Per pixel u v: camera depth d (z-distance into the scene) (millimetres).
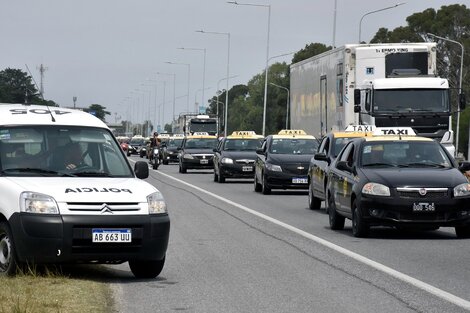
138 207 27469
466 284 27469
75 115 30812
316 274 29562
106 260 27219
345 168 43344
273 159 72688
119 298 25078
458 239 40312
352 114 80312
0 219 27875
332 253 35031
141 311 23250
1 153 29000
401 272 29938
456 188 39812
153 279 28562
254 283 27766
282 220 49625
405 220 39625
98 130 30438
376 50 79688
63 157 29312
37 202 26781
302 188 72500
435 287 26906
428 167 42375
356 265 31656
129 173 29844
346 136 57219
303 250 35906
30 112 30359
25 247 26734
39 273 27906
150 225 27422
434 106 76188
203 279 28562
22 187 27266
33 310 22219
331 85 86375
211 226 45875
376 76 79688
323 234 42375
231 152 93062
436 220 39594
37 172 28859
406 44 79750
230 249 36219
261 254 34688
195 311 23297
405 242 38969
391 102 76125
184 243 38281
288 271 30234
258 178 75688
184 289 26672
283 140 75312
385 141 43719
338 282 27953
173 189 80062
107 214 27000
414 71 77938
